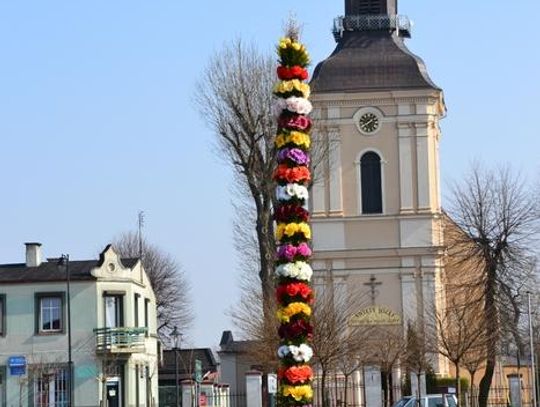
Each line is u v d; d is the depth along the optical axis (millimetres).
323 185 92250
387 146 92562
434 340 78875
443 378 84438
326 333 69062
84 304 80250
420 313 86875
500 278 82938
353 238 92062
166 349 127875
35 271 81062
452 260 86438
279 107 34719
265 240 70188
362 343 78625
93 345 79875
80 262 81938
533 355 87375
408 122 92438
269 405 73375
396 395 84062
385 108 92688
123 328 80250
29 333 80000
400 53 93562
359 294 91250
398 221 91875
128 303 82000
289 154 34562
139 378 83625
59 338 79938
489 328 75875
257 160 71500
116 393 80438
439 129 96438
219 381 105312
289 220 34625
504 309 82375
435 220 91812
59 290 80375
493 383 94125
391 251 91562
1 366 79875
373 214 91938
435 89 92125
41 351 79875
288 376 34438
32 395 79500
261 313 73125
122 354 80312
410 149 92375
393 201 92125
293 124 34625
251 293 76312
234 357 105000
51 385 79500
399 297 91250
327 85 92312
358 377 85562
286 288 34531
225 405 88312
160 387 101688
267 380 70875
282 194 34625
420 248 91312
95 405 79125
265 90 72500
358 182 92438
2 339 80125
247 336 77938
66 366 79500
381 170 92375
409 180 92312
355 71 92688
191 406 80688
